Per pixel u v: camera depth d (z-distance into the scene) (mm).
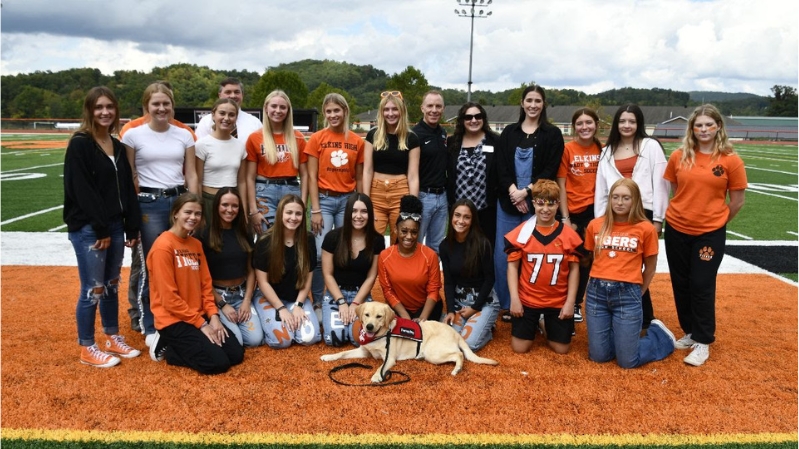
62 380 3717
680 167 4277
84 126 3771
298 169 5223
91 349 3986
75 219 3779
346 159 5078
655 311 5582
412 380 3799
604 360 4180
